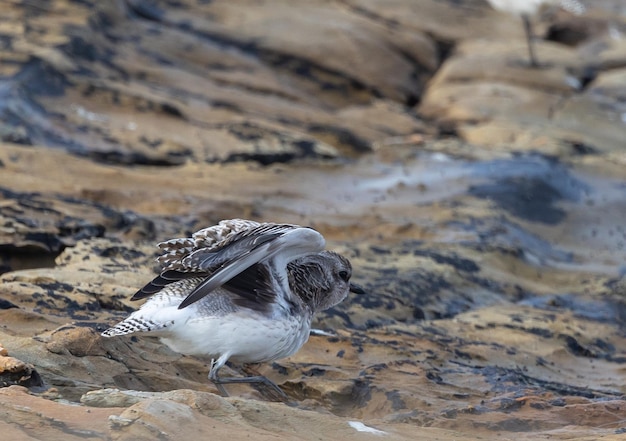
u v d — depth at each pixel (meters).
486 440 7.65
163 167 18.12
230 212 15.50
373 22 28.30
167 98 20.80
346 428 7.20
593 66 27.72
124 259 12.12
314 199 17.34
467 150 20.88
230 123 20.19
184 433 6.37
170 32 24.41
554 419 8.62
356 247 14.39
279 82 24.41
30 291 10.23
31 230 12.28
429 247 14.94
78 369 8.28
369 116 23.77
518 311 13.05
